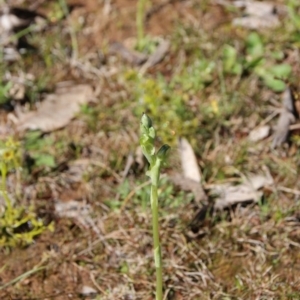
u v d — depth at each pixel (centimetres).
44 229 397
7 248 389
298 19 501
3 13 525
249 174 414
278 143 430
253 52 484
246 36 501
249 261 374
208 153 429
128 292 365
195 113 448
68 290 370
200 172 417
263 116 446
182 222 390
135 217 396
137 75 478
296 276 364
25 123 457
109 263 380
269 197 402
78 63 497
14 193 413
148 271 372
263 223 388
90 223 399
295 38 492
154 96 448
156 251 313
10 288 371
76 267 379
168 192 400
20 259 385
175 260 376
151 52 499
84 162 431
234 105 450
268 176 412
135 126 446
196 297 360
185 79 469
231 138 435
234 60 475
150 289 365
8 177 421
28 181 421
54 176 424
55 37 513
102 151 437
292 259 372
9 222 390
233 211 397
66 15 532
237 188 407
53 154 436
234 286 362
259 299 354
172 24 519
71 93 477
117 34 518
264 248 378
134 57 497
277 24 506
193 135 434
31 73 492
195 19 518
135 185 414
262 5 522
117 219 398
